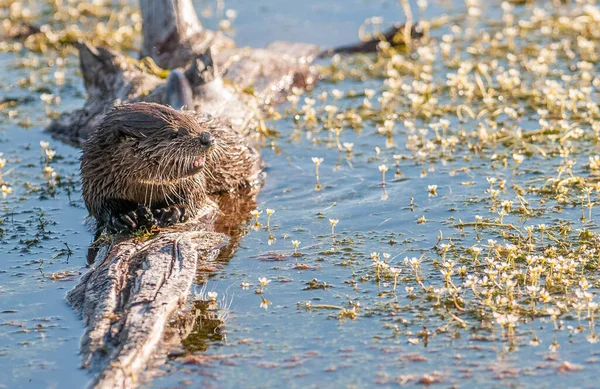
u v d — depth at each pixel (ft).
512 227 47.91
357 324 38.27
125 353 34.55
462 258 44.37
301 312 39.55
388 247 46.44
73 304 40.83
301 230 49.49
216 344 36.99
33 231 50.78
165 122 47.93
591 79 76.07
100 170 49.37
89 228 51.26
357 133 67.21
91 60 70.38
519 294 40.11
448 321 38.09
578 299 39.17
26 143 67.21
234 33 96.17
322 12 103.35
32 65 88.07
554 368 34.14
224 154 53.98
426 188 54.85
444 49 85.97
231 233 49.49
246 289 42.11
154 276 40.93
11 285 43.32
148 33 81.35
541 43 87.86
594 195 51.80
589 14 91.56
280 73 80.12
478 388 33.06
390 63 83.87
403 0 102.12
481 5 103.76
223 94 66.23
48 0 109.91
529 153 60.03
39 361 36.01
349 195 54.75
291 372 34.68
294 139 66.59
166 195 50.57
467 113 70.03
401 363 34.96
